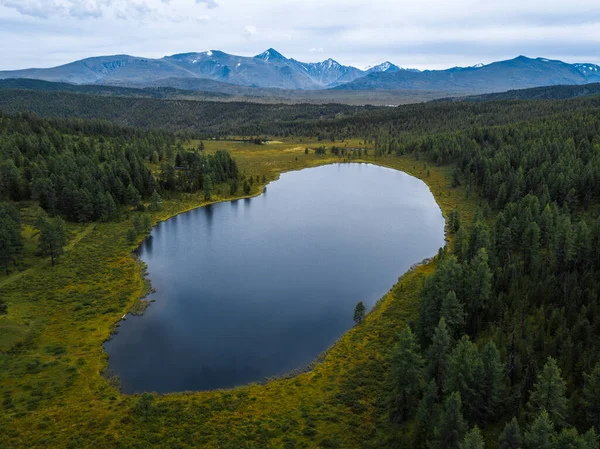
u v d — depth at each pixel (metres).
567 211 113.31
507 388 50.53
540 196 126.44
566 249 79.56
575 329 59.19
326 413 55.34
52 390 60.59
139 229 134.88
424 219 147.62
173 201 170.25
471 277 71.69
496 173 154.12
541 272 80.56
